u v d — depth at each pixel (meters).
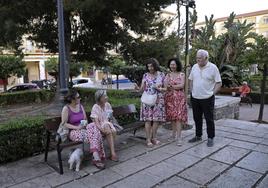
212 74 4.73
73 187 3.47
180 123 5.00
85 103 11.27
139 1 8.20
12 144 4.37
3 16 8.42
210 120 4.85
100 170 3.96
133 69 16.78
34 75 36.69
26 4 8.43
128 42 10.15
